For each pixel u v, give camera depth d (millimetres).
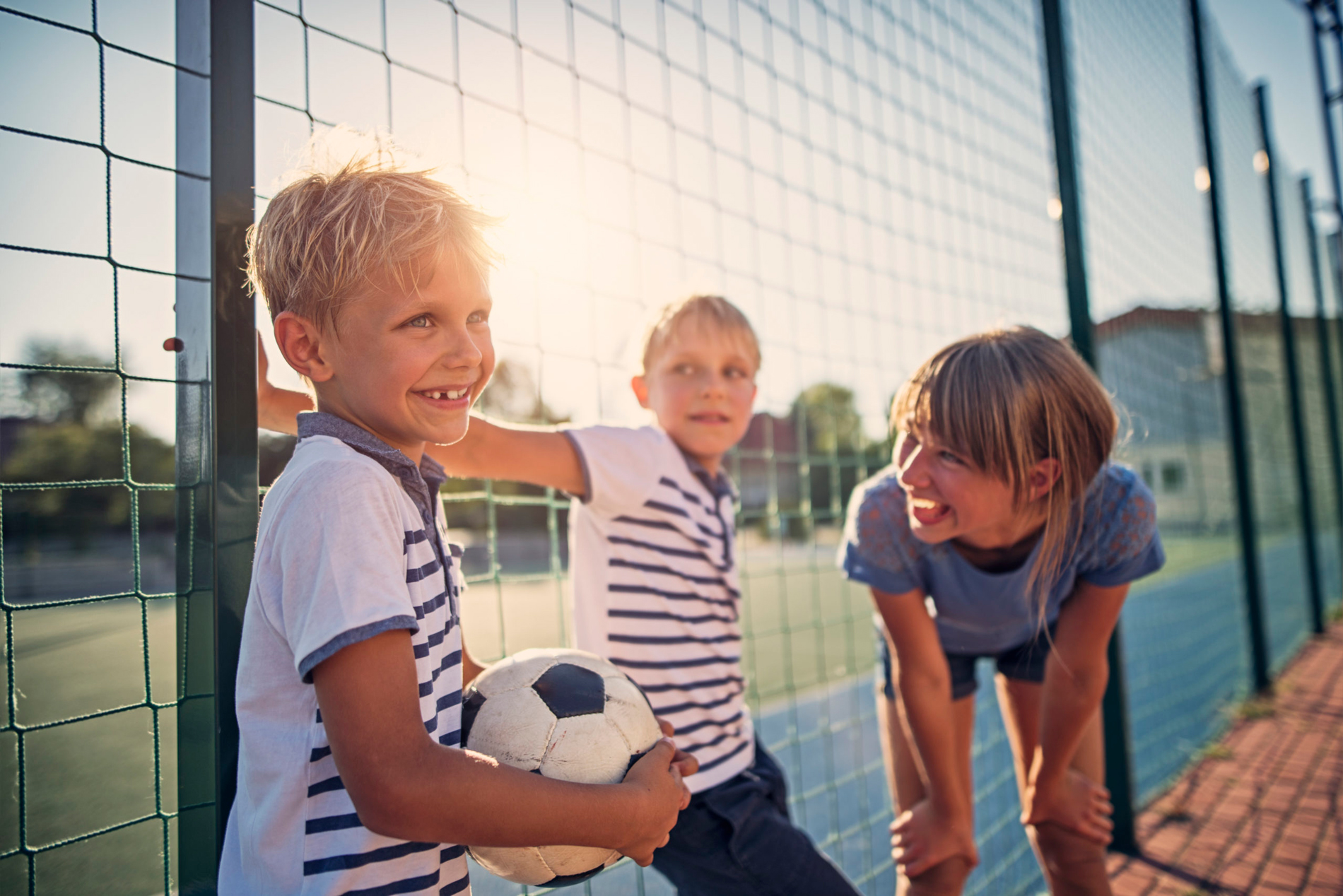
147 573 13656
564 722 1039
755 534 15484
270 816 871
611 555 1678
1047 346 1528
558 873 1042
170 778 3518
